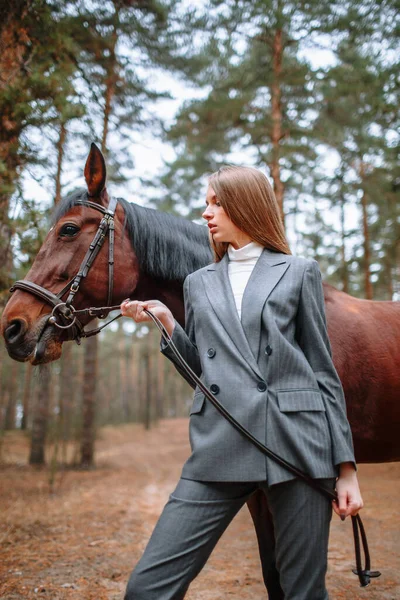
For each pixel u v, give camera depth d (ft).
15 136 12.92
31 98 12.44
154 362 112.78
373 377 7.11
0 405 35.88
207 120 29.78
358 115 26.86
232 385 4.10
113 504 20.04
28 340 6.38
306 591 3.94
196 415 4.34
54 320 6.38
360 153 29.89
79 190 7.23
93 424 36.40
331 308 7.47
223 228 4.77
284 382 4.10
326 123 27.96
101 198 7.16
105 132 23.00
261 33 25.17
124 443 65.05
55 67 13.37
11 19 12.93
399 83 20.38
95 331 6.77
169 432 80.84
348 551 11.94
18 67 13.17
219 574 10.58
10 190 11.97
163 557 3.87
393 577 9.88
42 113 12.76
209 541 4.00
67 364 34.50
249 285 4.43
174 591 3.83
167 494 23.13
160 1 19.11
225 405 4.09
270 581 6.18
